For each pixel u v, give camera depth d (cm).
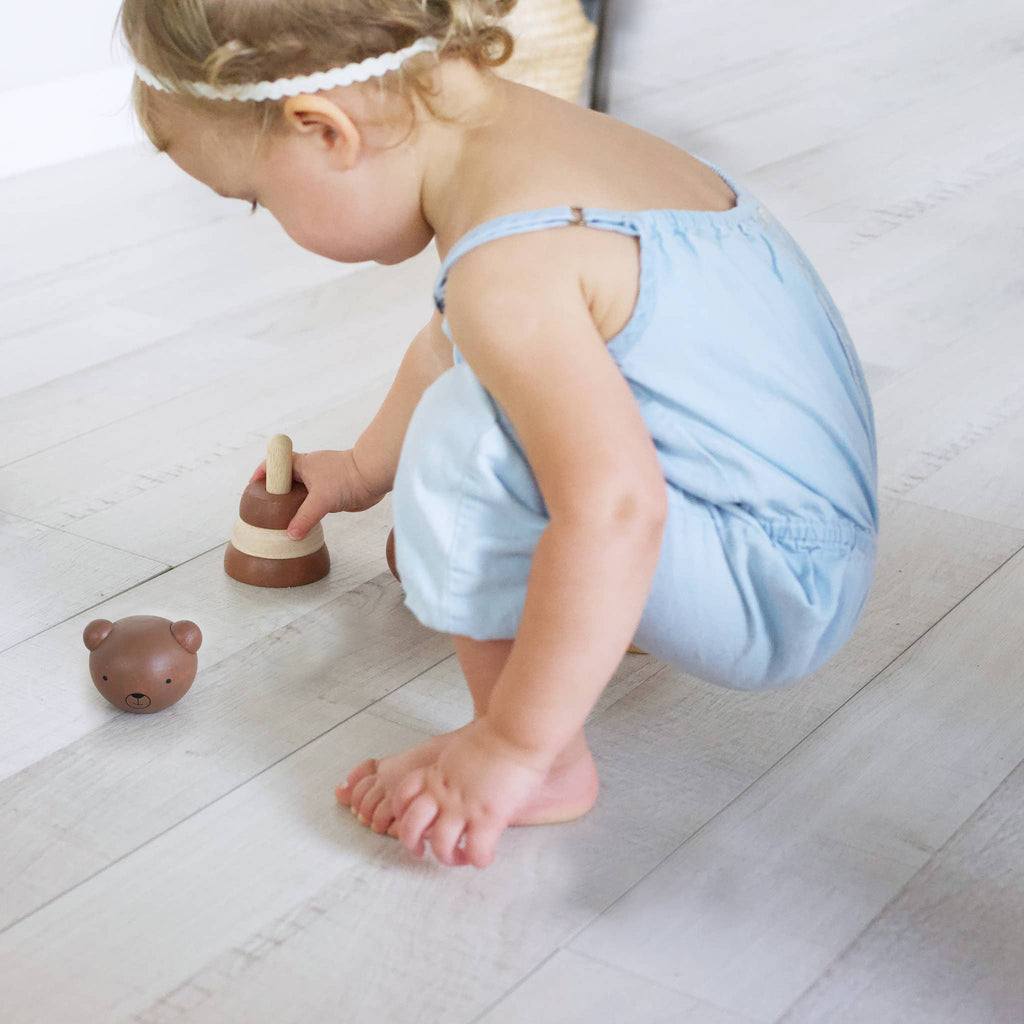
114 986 77
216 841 89
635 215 83
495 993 77
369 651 111
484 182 83
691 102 282
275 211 90
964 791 96
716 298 85
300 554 119
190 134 88
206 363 164
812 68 311
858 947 81
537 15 214
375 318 179
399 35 82
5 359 164
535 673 79
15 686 104
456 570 84
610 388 78
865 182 236
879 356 168
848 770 97
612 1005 77
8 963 79
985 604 118
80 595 117
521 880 86
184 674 100
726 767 98
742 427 85
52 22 237
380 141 84
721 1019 76
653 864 88
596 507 76
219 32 82
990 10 366
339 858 88
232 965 79
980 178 238
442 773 83
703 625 88
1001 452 145
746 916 84
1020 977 80
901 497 136
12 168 235
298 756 97
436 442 84
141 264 196
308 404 154
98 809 92
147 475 138
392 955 80
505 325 78
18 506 131
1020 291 190
